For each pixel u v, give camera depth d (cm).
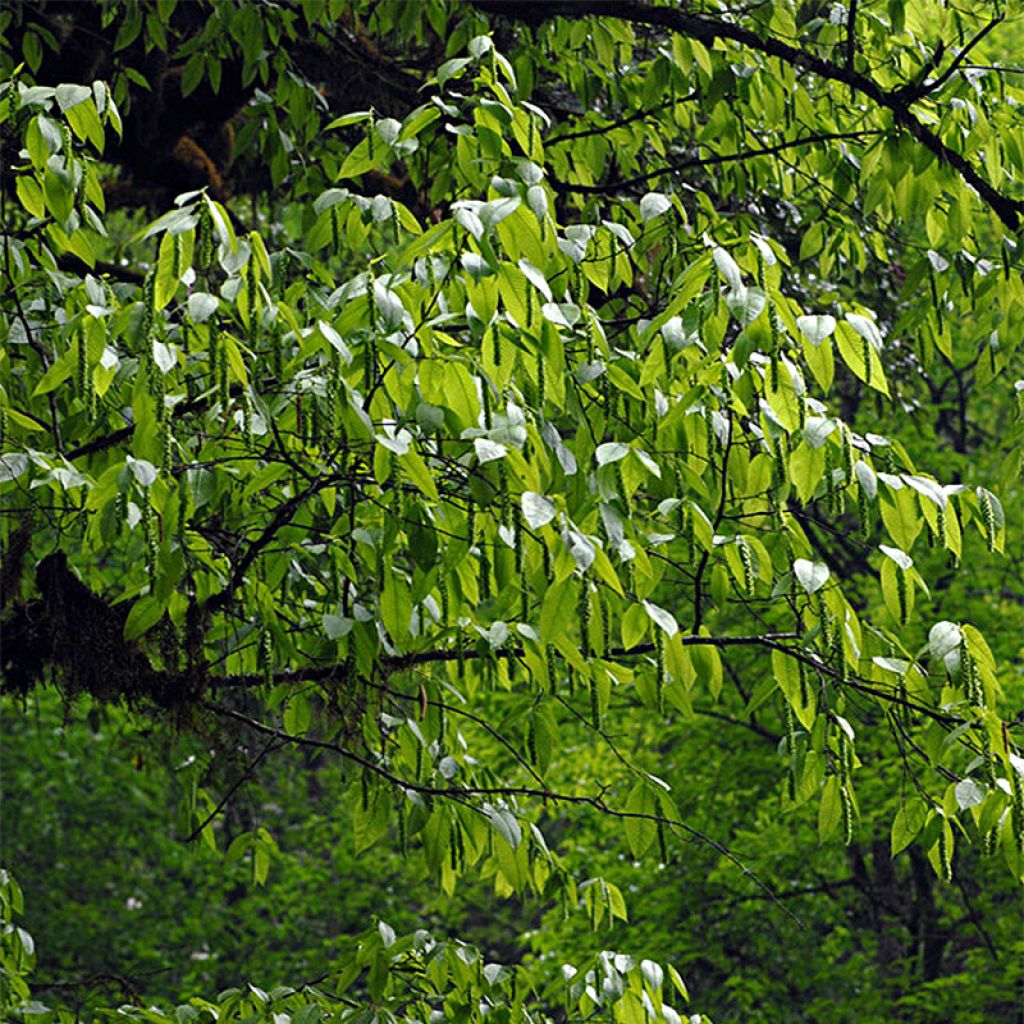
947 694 564
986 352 729
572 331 529
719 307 521
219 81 929
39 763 2517
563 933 1983
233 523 659
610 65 870
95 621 674
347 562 609
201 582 668
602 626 489
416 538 504
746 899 1981
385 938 642
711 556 609
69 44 1026
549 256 536
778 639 586
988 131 722
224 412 518
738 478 565
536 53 884
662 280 766
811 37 811
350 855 2758
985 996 1759
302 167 1034
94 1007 764
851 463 507
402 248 556
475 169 553
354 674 570
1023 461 675
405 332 493
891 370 1288
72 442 667
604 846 2273
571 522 483
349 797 718
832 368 522
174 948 2792
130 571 616
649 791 638
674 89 798
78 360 498
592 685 541
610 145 909
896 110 730
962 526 561
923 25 803
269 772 2758
